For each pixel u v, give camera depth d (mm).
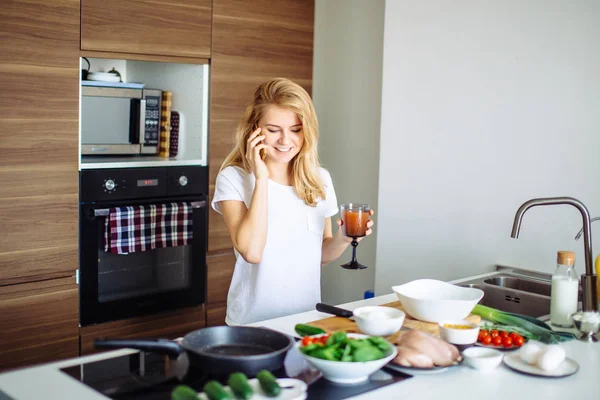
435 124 3244
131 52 3154
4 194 2844
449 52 3160
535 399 1458
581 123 2762
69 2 2936
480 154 3086
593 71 2713
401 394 1468
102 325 3195
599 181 2727
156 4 3209
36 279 2969
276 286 2197
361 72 3795
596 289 1955
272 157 2154
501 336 1778
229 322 2271
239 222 2174
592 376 1604
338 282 4043
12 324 2914
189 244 3445
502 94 2994
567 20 2773
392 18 3363
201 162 3477
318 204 2283
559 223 2848
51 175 2955
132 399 1398
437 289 2047
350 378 1512
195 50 3375
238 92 3570
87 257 3100
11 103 2824
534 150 2910
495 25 2992
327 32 3984
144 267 3328
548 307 2365
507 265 3025
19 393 1418
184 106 3568
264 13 3621
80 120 3092
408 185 3381
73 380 1496
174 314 3451
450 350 1613
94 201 3104
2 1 2762
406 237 3410
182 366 1587
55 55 2920
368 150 3789
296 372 1573
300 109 2104
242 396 1354
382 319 1739
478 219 3117
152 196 3283
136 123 3375
